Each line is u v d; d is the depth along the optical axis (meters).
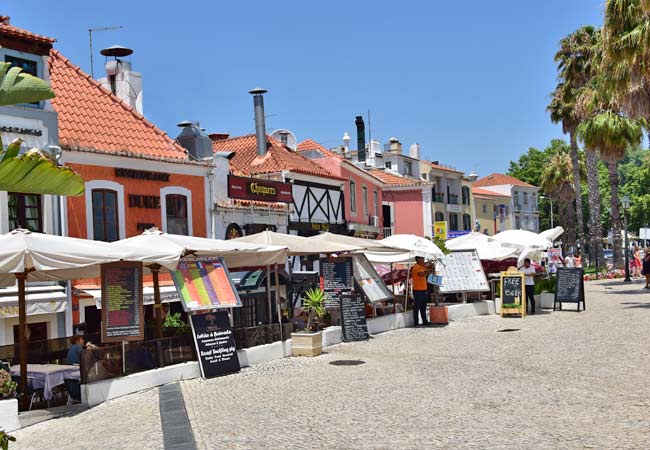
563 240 81.00
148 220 23.28
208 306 14.32
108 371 12.45
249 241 19.14
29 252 11.46
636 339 15.78
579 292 23.66
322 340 17.42
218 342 14.28
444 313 21.62
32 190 6.21
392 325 20.80
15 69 6.09
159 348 13.47
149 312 22.19
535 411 9.43
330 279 19.08
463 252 24.88
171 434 9.14
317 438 8.57
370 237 44.34
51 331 19.12
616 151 32.91
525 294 22.94
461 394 10.81
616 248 46.19
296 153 39.81
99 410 11.47
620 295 29.08
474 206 78.19
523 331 18.67
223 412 10.43
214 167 25.98
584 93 36.06
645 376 11.48
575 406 9.60
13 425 10.81
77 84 24.89
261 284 26.98
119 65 29.31
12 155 6.14
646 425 8.34
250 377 13.60
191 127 27.58
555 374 12.11
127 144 23.62
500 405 9.91
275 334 16.16
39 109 19.56
